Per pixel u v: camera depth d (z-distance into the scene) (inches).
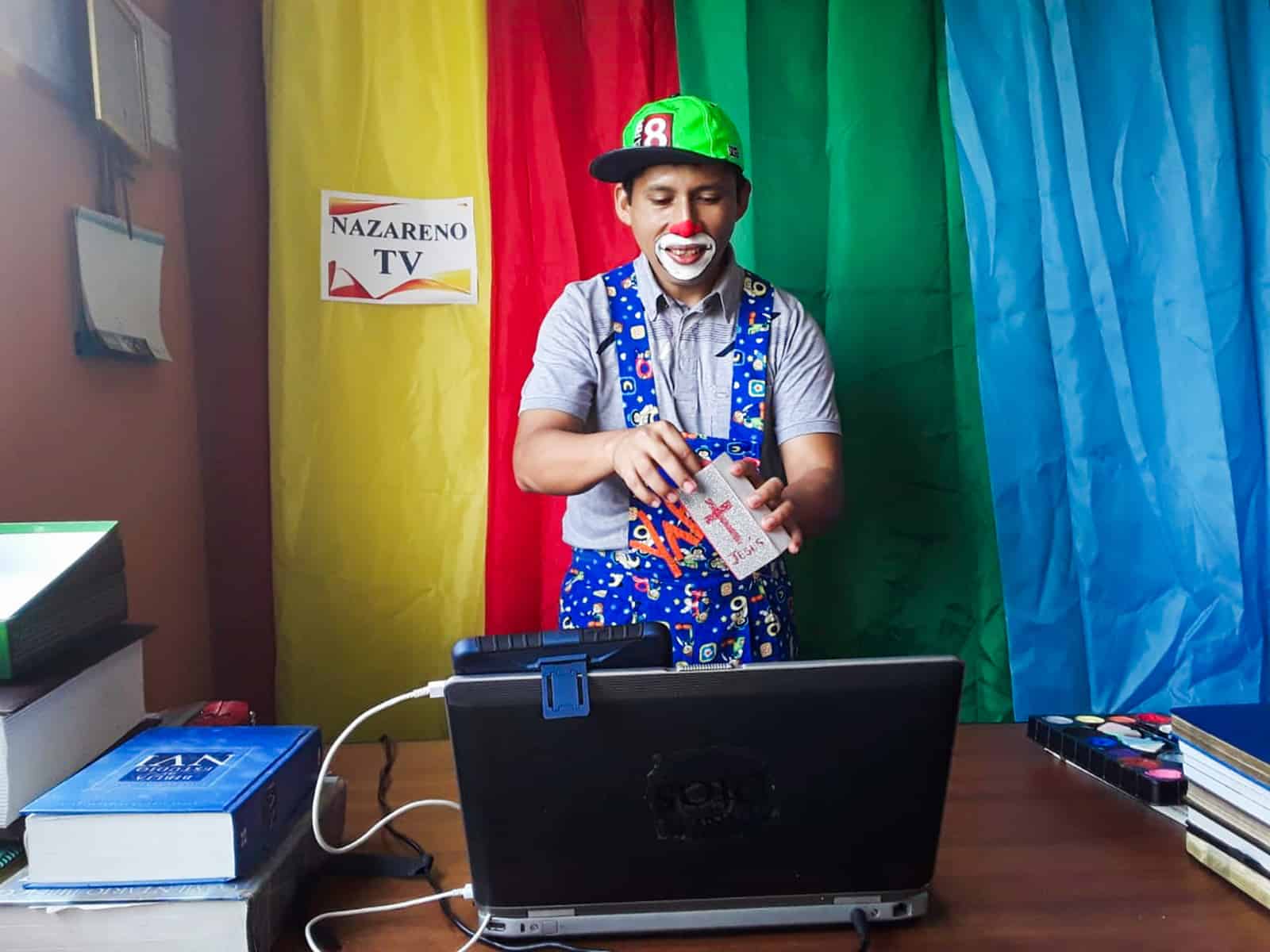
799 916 31.8
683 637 54.2
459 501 74.8
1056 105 73.7
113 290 59.2
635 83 73.1
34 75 51.9
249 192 73.2
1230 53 73.8
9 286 49.9
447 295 73.9
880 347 74.5
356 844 34.7
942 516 75.5
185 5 71.7
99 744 38.1
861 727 30.4
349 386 73.5
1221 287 73.6
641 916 31.4
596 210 74.0
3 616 33.5
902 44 73.6
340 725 73.9
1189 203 73.7
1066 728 49.2
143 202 65.6
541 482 50.8
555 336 56.8
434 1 73.1
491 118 73.0
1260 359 74.2
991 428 74.8
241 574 74.5
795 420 56.6
